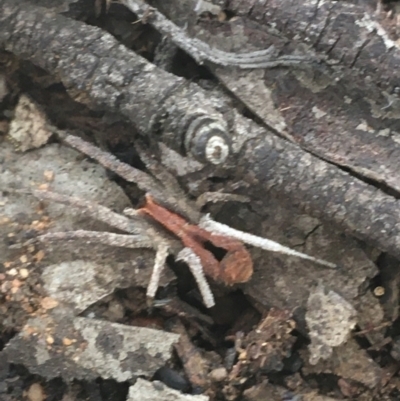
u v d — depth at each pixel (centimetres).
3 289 12
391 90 12
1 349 12
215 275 12
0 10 12
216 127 11
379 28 12
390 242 12
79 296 12
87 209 12
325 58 12
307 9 12
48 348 12
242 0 12
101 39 12
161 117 12
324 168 12
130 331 12
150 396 12
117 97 12
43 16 12
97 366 12
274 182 12
